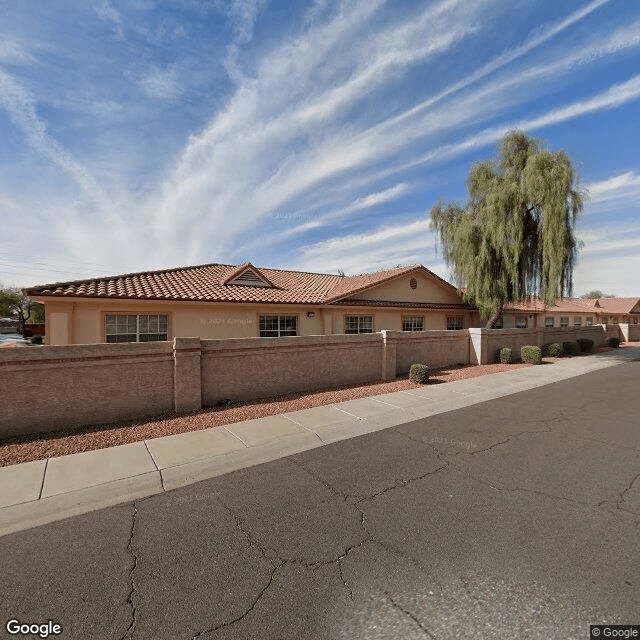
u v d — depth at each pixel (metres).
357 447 5.91
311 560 3.14
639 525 3.59
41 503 4.17
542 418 7.50
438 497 4.21
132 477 4.82
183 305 13.34
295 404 8.50
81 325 11.79
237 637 2.40
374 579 2.90
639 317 43.44
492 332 15.85
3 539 3.53
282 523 3.73
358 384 10.81
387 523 3.69
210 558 3.19
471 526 3.61
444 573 2.94
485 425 7.05
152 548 3.35
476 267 18.25
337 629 2.44
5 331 51.94
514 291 18.48
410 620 2.50
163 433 6.50
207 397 8.25
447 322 21.75
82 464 5.21
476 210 18.64
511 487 4.45
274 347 9.23
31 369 6.31
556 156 16.78
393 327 19.12
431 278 20.97
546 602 2.62
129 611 2.63
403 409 8.18
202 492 4.45
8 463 5.23
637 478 4.67
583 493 4.27
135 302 12.34
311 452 5.73
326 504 4.10
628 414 7.79
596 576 2.87
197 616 2.57
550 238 16.36
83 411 6.77
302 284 19.39
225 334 14.29
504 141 18.02
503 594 2.71
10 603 2.72
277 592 2.78
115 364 7.07
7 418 6.16
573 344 19.28
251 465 5.26
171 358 7.69
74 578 2.97
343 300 16.88
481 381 11.56
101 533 3.61
